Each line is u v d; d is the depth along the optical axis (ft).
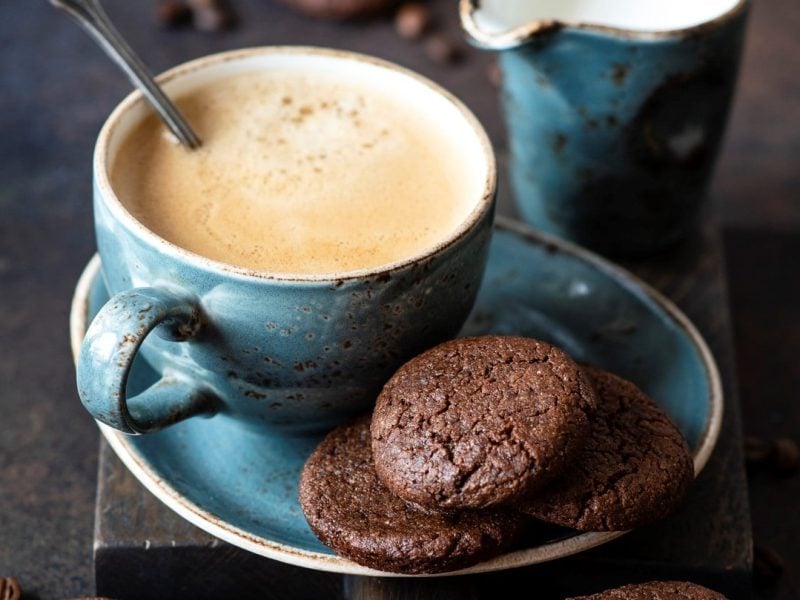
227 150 1.43
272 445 1.44
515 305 1.61
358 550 1.28
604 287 1.61
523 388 1.29
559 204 1.72
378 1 2.48
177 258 1.26
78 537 1.58
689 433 1.45
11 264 1.91
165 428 1.39
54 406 1.73
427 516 1.29
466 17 1.57
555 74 1.59
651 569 1.40
